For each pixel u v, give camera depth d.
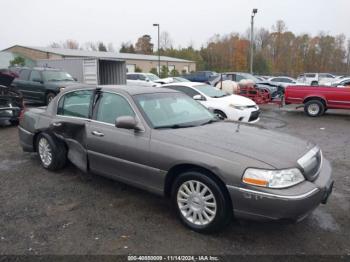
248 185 3.06
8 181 4.96
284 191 2.99
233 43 73.88
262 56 70.06
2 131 9.11
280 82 23.59
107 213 3.90
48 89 13.70
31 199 4.30
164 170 3.63
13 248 3.16
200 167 3.39
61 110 5.12
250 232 3.49
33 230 3.50
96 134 4.33
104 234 3.43
